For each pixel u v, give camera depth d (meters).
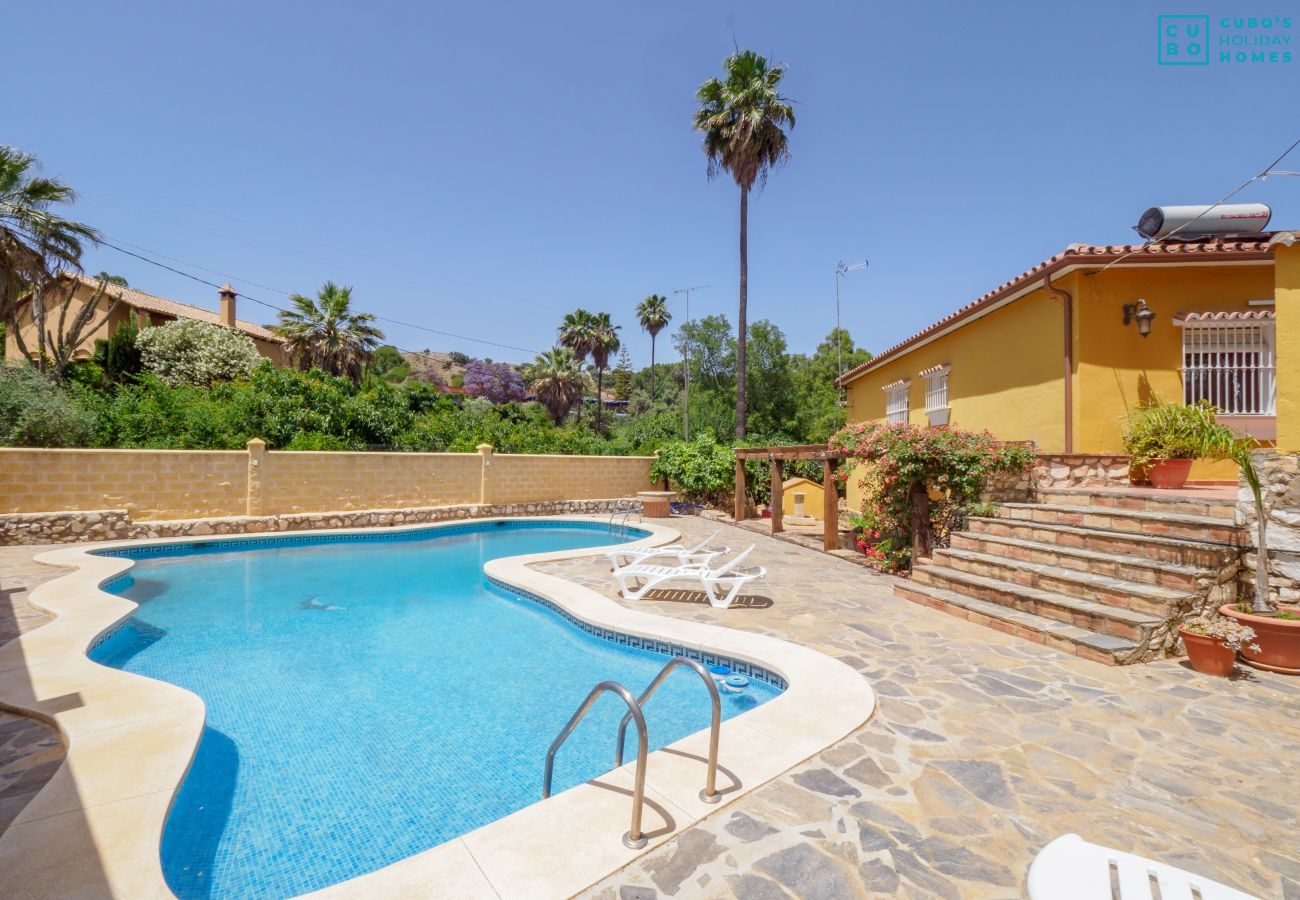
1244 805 2.90
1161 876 1.68
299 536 12.49
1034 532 7.05
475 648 6.14
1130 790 3.04
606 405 58.34
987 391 10.51
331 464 14.27
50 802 2.86
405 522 14.93
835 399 34.28
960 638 5.67
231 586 8.89
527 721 4.49
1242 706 4.05
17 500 10.81
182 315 27.80
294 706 4.73
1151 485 8.00
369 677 5.35
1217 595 5.21
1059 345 8.67
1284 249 5.11
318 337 26.47
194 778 3.65
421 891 2.31
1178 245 8.20
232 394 17.38
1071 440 8.41
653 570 7.52
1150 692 4.30
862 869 2.44
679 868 2.45
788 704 4.09
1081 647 5.07
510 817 2.80
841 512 14.32
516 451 20.94
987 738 3.62
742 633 5.85
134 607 6.52
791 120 21.03
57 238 18.25
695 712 4.59
